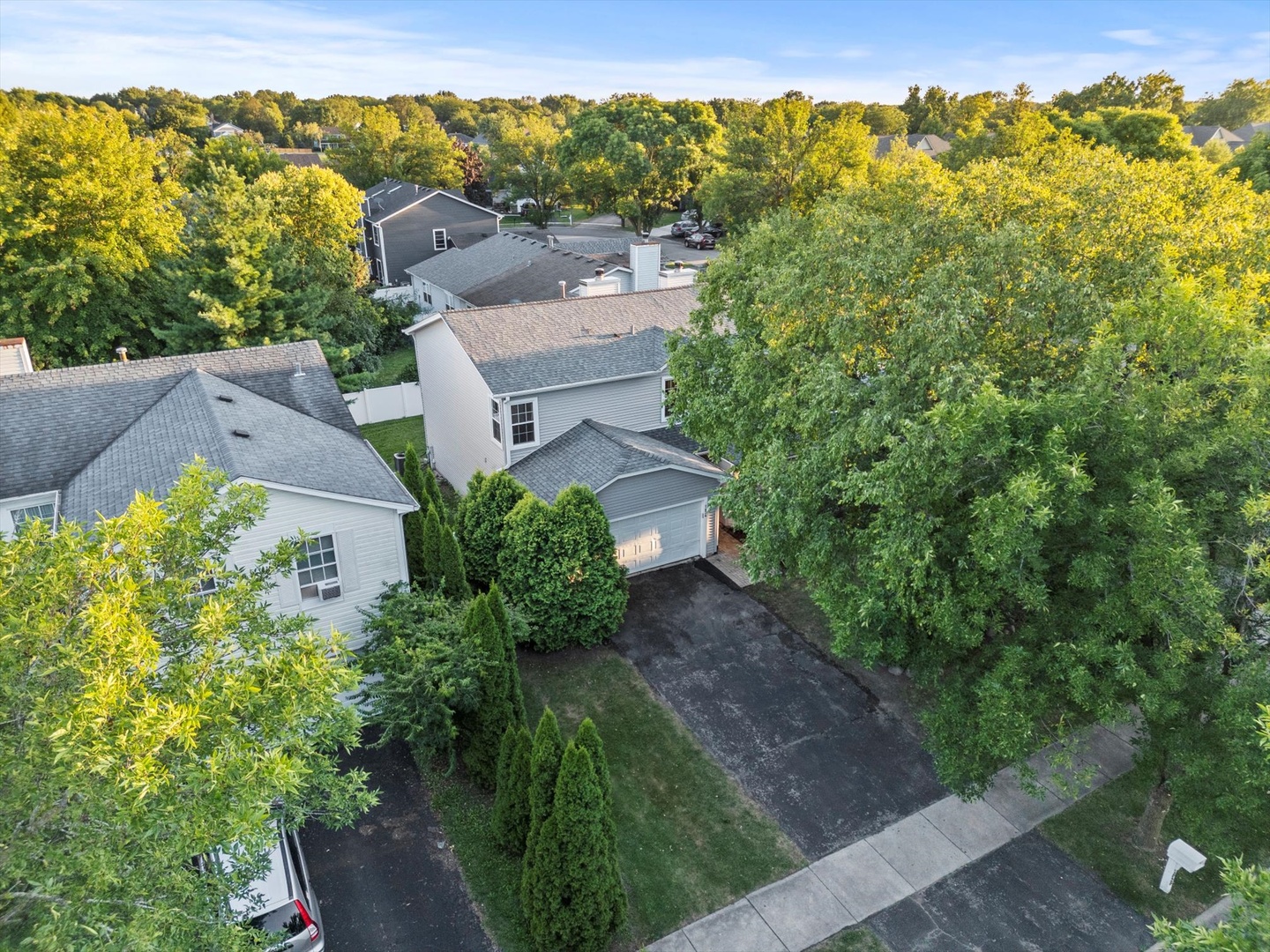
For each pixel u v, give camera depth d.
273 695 7.92
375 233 54.72
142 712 6.78
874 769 15.11
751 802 14.29
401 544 16.45
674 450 23.22
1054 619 11.44
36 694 7.07
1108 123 55.34
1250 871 7.04
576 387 23.38
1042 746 11.94
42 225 27.62
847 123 53.41
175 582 8.38
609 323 26.08
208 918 7.61
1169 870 12.26
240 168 54.22
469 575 18.61
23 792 6.80
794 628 19.53
